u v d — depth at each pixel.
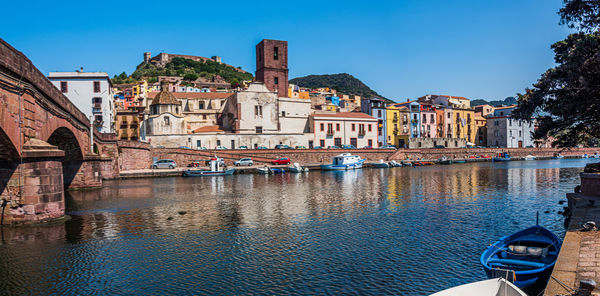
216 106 100.56
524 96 27.78
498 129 127.94
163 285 15.70
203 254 19.62
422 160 95.44
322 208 32.25
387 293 14.71
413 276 16.31
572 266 11.70
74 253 19.81
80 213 30.23
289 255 19.38
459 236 22.41
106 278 16.48
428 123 118.62
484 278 15.94
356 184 51.28
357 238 22.34
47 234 23.25
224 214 29.94
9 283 15.95
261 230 24.61
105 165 56.56
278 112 93.75
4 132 20.59
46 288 15.48
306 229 24.77
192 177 62.50
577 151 125.50
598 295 9.71
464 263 17.75
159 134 80.94
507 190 43.22
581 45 22.19
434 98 139.62
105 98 75.38
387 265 17.69
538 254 14.68
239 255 19.44
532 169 75.31
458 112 125.75
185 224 26.44
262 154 80.69
